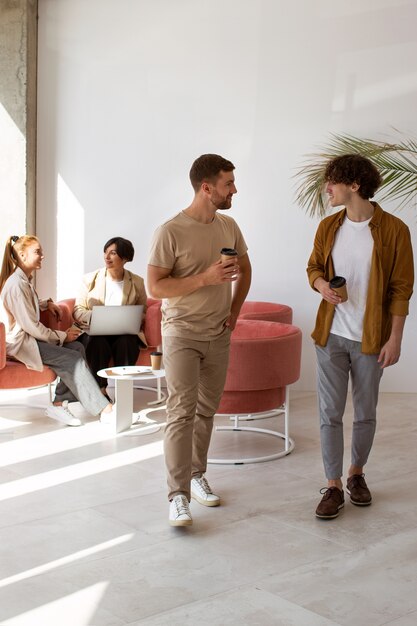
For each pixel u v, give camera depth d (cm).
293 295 755
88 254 783
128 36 757
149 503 448
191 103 754
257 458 530
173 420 413
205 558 374
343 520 424
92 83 767
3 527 411
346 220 421
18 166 762
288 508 442
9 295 605
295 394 745
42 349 612
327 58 730
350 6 721
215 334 419
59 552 380
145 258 775
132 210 773
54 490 468
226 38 742
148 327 706
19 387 603
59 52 770
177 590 340
